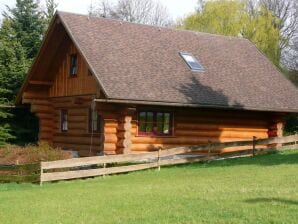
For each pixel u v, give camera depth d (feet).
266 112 92.12
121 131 76.54
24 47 113.50
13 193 56.70
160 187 53.72
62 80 91.61
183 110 84.07
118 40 85.81
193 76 86.02
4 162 73.97
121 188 55.11
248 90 89.30
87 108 85.76
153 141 81.10
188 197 45.68
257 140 82.99
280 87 95.04
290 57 169.89
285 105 89.86
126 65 80.07
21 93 96.02
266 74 97.45
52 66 91.40
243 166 69.21
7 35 112.27
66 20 83.92
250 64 98.43
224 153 80.38
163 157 81.05
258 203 41.29
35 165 65.21
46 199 50.37
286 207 39.42
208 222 35.88
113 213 40.73
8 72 106.63
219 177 59.47
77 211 42.50
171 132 83.15
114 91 72.79
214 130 86.79
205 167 71.41
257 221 35.47
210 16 164.35
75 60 88.94
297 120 123.95
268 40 159.74
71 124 90.07
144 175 66.90
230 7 163.53
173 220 36.91
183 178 60.95
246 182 53.67
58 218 40.27
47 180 64.34
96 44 81.66
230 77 90.89
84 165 72.08
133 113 78.02
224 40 103.09
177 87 80.79
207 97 81.82
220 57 96.02
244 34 163.02
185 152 75.92
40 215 41.93
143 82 78.02
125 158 70.13
